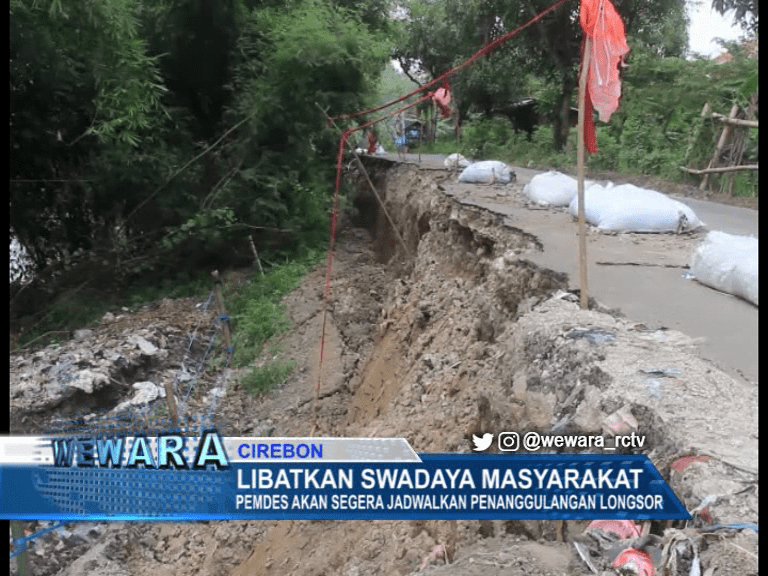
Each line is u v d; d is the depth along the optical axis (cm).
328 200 1686
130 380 1130
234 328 1344
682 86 1598
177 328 1298
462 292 914
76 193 1459
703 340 461
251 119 1576
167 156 1462
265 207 1596
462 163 1553
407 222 1413
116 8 1245
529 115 2870
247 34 1606
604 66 516
